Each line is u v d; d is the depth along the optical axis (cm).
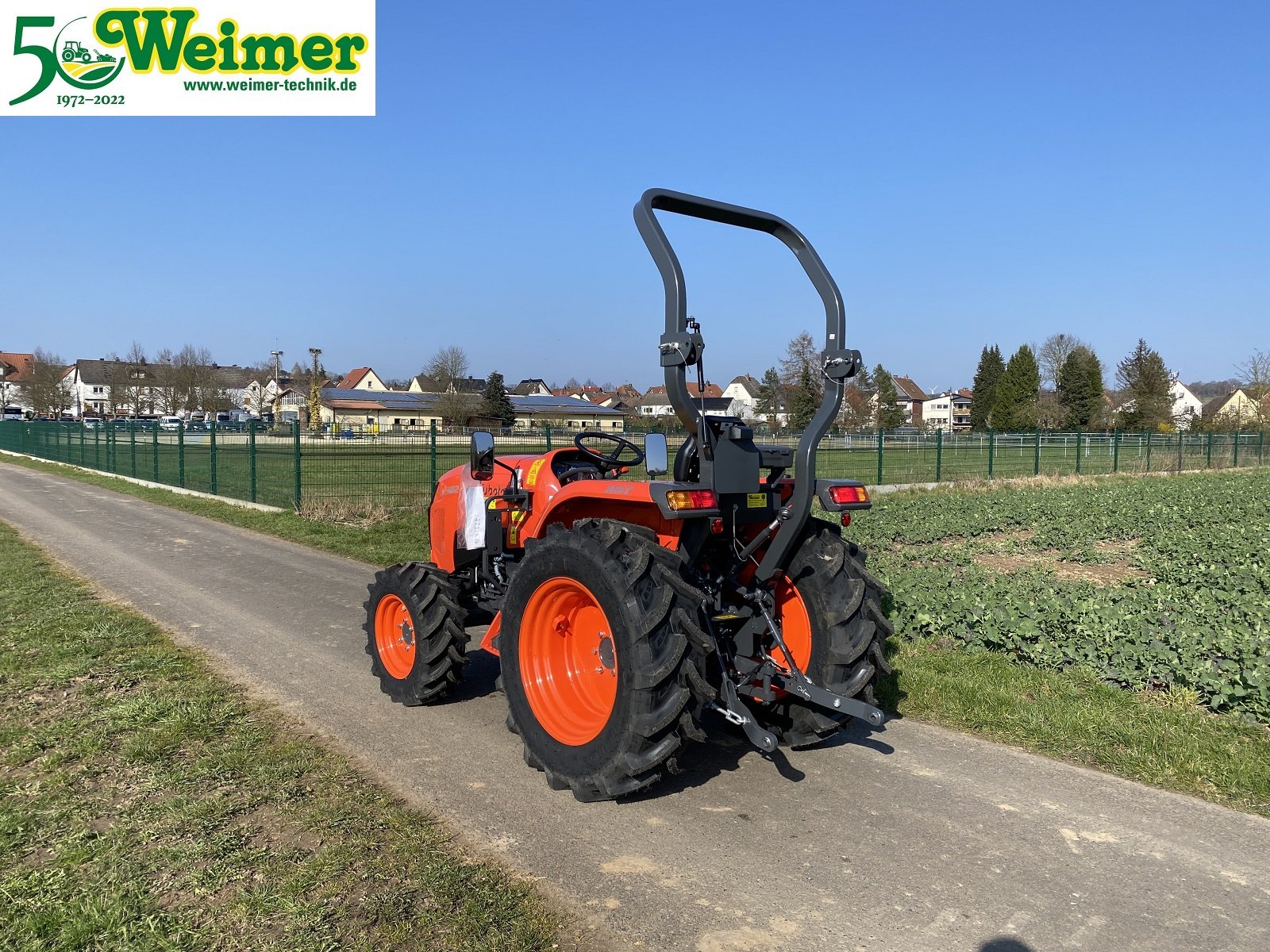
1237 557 1003
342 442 1931
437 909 306
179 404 7444
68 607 778
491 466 524
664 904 311
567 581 398
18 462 3375
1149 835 363
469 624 607
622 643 365
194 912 304
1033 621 618
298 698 540
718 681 422
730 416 397
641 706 360
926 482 2194
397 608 539
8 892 317
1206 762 429
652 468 389
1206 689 511
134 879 324
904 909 308
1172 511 1483
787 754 452
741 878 328
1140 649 561
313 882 322
